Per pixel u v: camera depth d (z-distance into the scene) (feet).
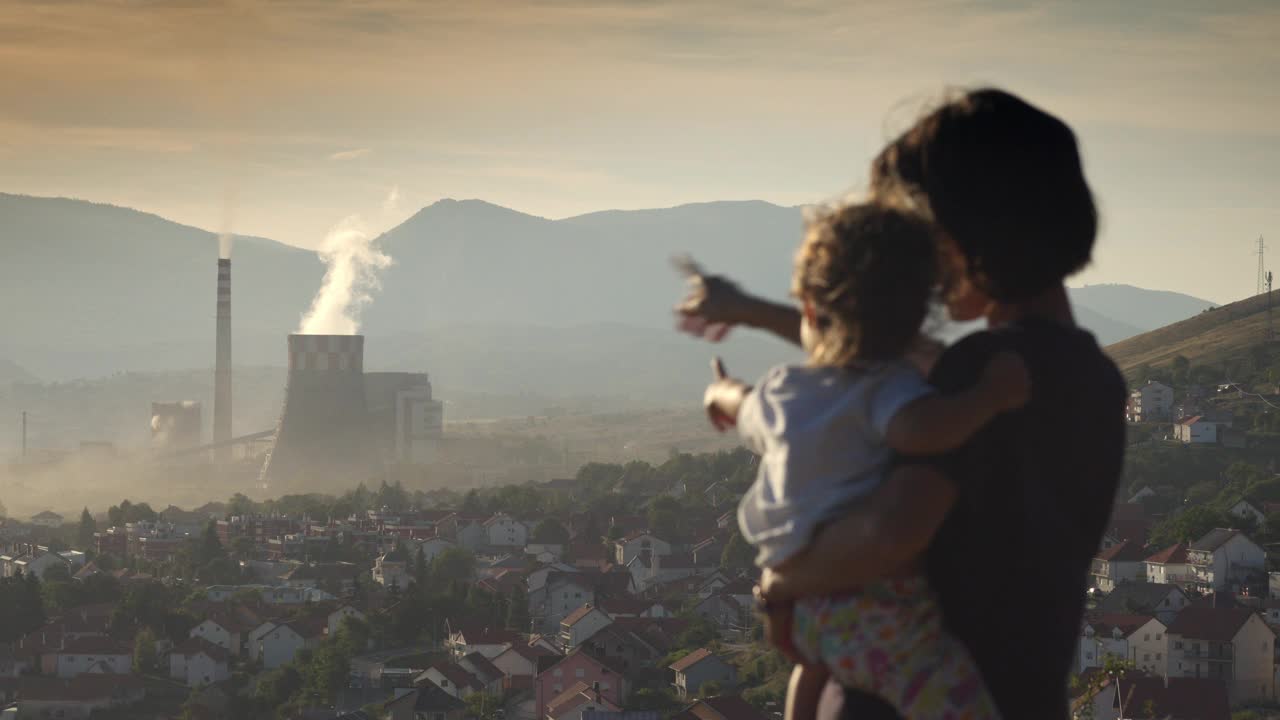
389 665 341.21
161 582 490.90
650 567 497.05
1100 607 310.04
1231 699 243.81
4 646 402.72
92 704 337.93
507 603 388.78
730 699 192.65
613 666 268.41
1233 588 329.72
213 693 340.18
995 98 11.57
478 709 264.31
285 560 544.21
